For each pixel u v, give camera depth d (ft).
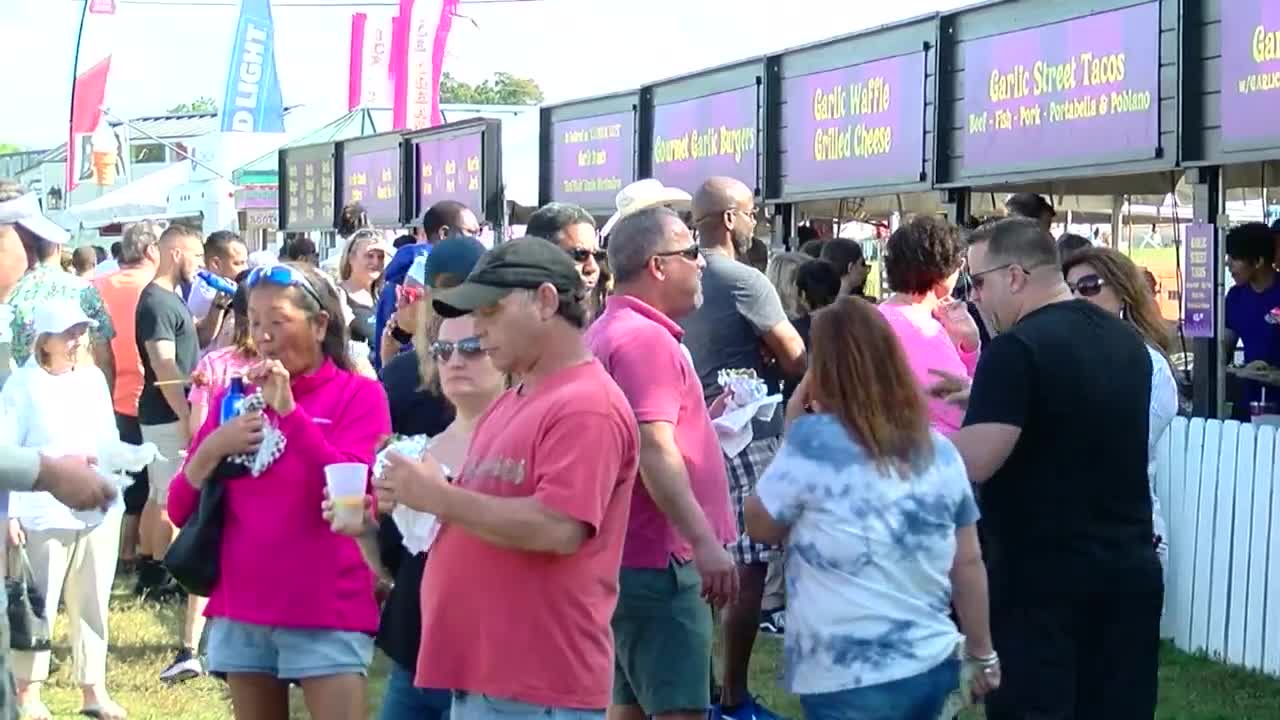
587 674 10.70
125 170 87.66
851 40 33.81
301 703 21.63
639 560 14.17
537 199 50.37
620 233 14.79
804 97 35.76
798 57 36.04
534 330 10.75
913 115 31.68
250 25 85.05
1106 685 13.82
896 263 17.97
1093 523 13.64
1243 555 22.84
